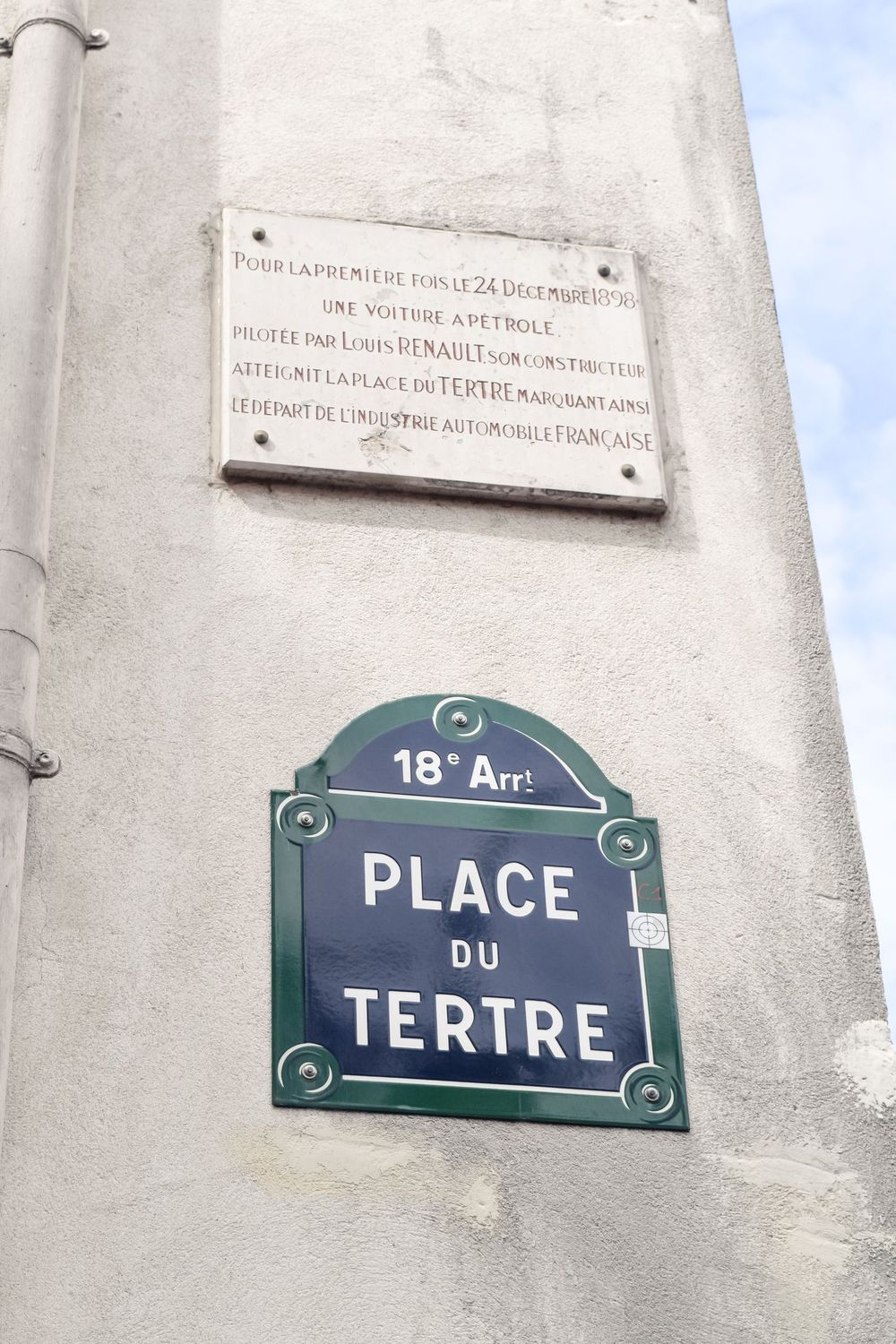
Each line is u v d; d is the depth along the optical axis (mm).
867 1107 4648
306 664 4973
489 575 5215
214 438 5262
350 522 5215
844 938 4867
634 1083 4562
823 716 5188
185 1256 4184
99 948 4508
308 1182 4312
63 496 5074
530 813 4867
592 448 5430
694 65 6254
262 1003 4508
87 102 5719
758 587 5348
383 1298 4211
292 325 5418
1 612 4684
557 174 5914
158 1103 4348
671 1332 4293
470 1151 4418
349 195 5719
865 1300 4402
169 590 5008
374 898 4680
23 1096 4301
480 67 6059
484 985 4613
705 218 5961
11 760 4535
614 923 4762
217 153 5719
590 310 5660
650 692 5117
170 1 5965
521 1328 4238
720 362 5711
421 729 4934
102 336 5352
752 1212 4461
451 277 5609
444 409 5395
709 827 4953
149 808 4703
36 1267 4113
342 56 5977
